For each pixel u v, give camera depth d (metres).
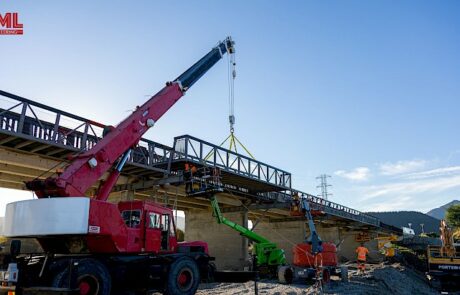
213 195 24.22
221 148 26.44
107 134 14.70
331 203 48.53
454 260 34.94
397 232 79.19
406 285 33.91
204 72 21.81
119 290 13.16
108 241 12.20
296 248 25.52
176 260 14.12
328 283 23.75
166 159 24.56
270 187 32.31
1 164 21.20
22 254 12.60
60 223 10.94
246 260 34.19
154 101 17.19
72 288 10.82
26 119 18.17
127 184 25.41
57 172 13.06
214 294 17.39
